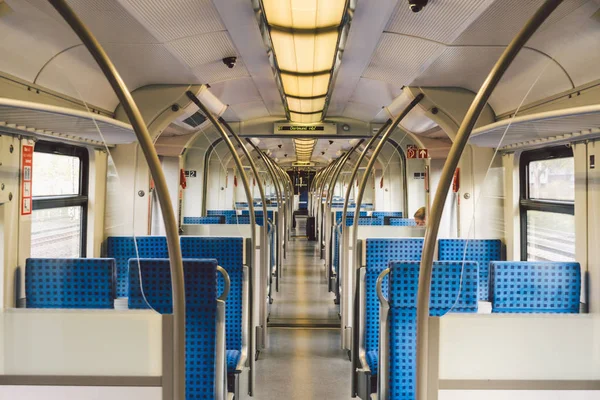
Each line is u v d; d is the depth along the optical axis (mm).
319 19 3418
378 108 6723
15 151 3340
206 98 5523
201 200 8867
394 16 3424
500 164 5055
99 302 3334
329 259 8758
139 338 1963
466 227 5301
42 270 3336
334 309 7293
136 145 5137
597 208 3363
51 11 2740
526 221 4812
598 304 3342
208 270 2904
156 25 3373
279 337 5973
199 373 2957
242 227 6219
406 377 3021
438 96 5062
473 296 3000
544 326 1966
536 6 2820
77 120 3002
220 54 4387
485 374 1978
